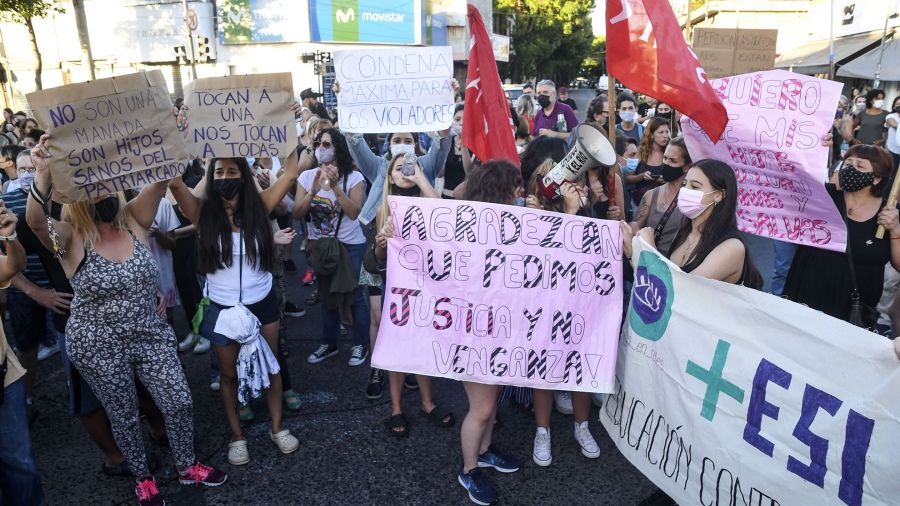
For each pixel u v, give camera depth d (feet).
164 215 14.38
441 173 17.31
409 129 15.24
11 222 8.55
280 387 11.80
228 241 11.00
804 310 7.34
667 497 10.39
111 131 9.14
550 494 10.53
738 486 8.05
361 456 11.75
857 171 11.21
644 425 9.51
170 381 10.05
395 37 93.61
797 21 98.53
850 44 71.51
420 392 13.50
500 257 10.10
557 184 10.27
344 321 18.01
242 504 10.41
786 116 11.69
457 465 11.43
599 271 10.11
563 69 173.78
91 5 89.61
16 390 9.09
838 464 7.04
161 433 12.00
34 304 13.07
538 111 26.17
